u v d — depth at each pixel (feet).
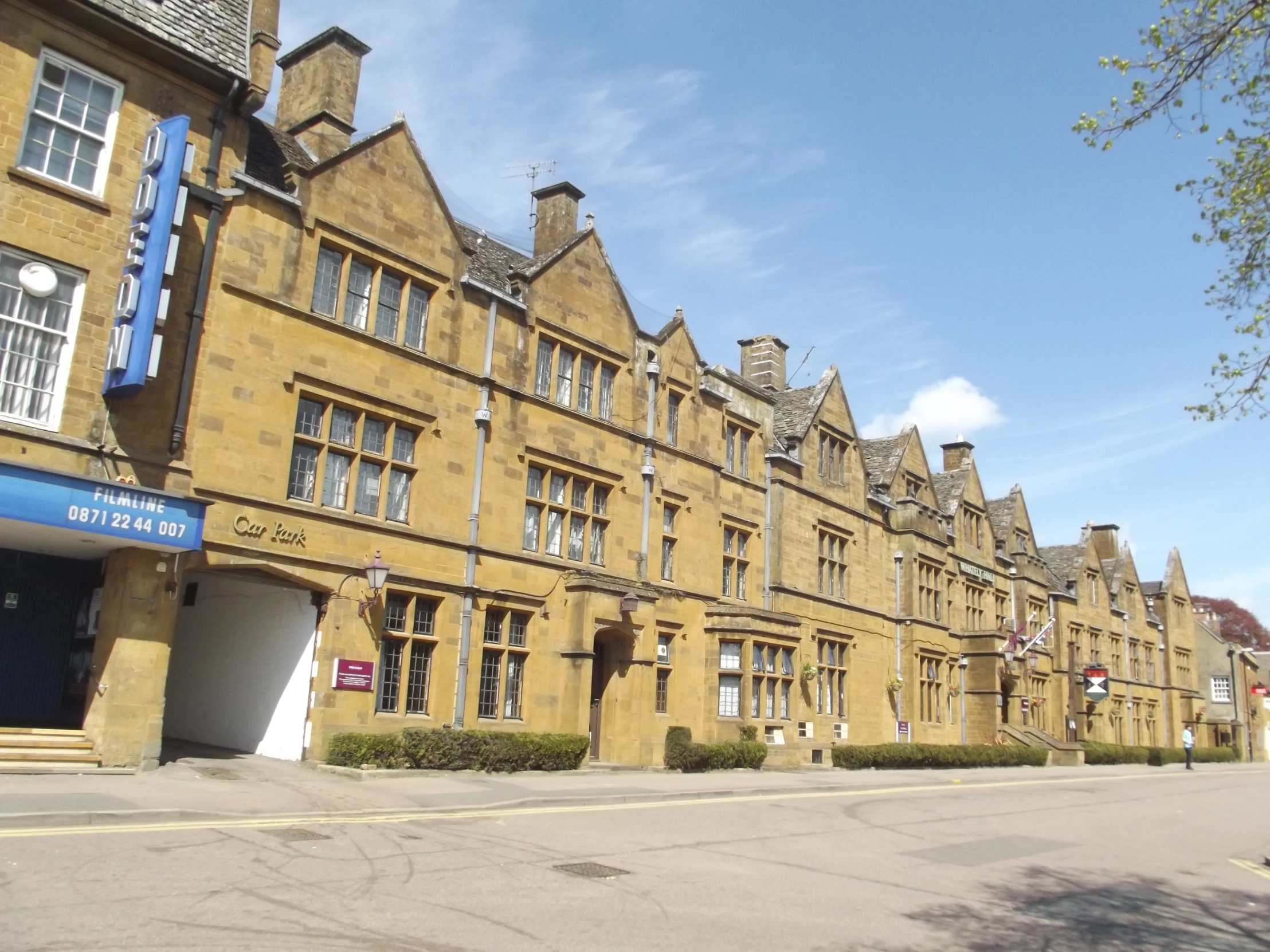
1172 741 205.98
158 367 47.88
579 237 78.59
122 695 47.34
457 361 67.15
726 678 88.84
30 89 46.75
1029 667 146.30
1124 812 72.69
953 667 130.00
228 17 55.57
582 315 78.18
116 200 49.24
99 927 23.20
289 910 26.04
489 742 61.26
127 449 48.49
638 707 76.18
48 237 46.55
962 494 140.56
